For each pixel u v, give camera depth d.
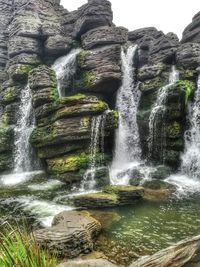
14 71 29.70
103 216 13.63
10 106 28.92
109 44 28.75
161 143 23.75
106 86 26.89
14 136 27.38
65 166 21.23
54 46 31.31
